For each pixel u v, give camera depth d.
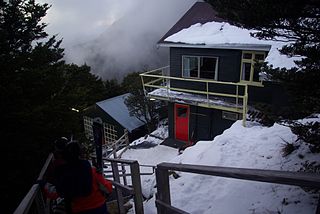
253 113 9.66
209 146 8.82
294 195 4.88
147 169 13.95
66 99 7.61
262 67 5.11
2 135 5.98
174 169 3.23
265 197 5.20
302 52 4.29
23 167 6.46
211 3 4.93
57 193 3.43
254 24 4.38
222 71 14.07
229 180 6.32
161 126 21.59
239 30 13.69
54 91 7.56
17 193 6.27
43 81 6.94
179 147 15.66
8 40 7.06
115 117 23.16
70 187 3.31
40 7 7.37
